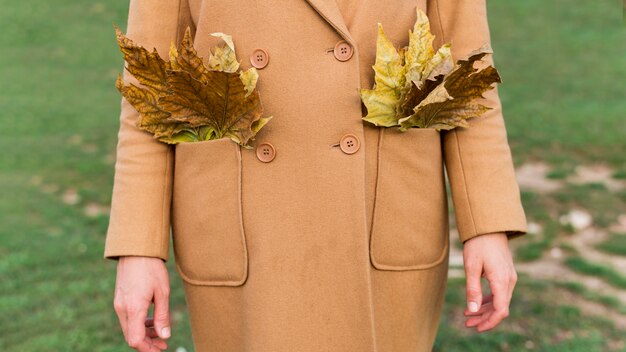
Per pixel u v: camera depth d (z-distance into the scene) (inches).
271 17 70.4
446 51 71.5
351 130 70.4
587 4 563.2
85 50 530.9
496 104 76.2
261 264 70.6
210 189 71.9
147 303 72.8
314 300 70.3
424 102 69.1
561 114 329.7
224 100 70.0
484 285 177.2
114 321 170.4
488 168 73.9
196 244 73.6
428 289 74.7
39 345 159.5
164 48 75.6
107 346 158.7
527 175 255.0
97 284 190.4
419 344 75.4
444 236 75.9
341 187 69.9
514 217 73.4
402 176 71.7
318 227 70.1
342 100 70.2
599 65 419.8
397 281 72.8
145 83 72.0
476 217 73.5
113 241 73.5
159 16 75.3
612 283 177.8
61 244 216.1
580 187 238.1
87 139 332.2
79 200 253.4
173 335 159.5
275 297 70.3
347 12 71.4
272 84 70.6
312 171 70.2
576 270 184.1
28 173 283.9
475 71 69.7
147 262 73.7
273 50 70.6
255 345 70.9
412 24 73.4
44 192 262.5
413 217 72.4
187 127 73.2
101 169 287.3
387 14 71.9
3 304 178.9
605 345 150.9
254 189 70.9
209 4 72.3
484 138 74.2
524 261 190.9
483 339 152.4
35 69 482.3
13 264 201.9
